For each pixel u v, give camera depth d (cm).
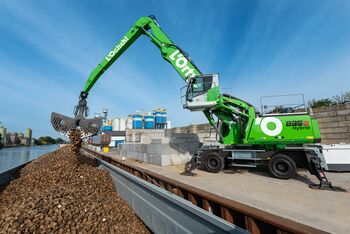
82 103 834
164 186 540
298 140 618
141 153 1136
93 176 595
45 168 606
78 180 555
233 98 750
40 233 299
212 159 728
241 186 505
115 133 3278
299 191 455
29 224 304
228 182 553
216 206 368
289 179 592
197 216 218
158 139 956
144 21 859
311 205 360
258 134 677
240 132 744
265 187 494
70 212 357
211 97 735
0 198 436
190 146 1057
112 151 2205
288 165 588
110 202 458
